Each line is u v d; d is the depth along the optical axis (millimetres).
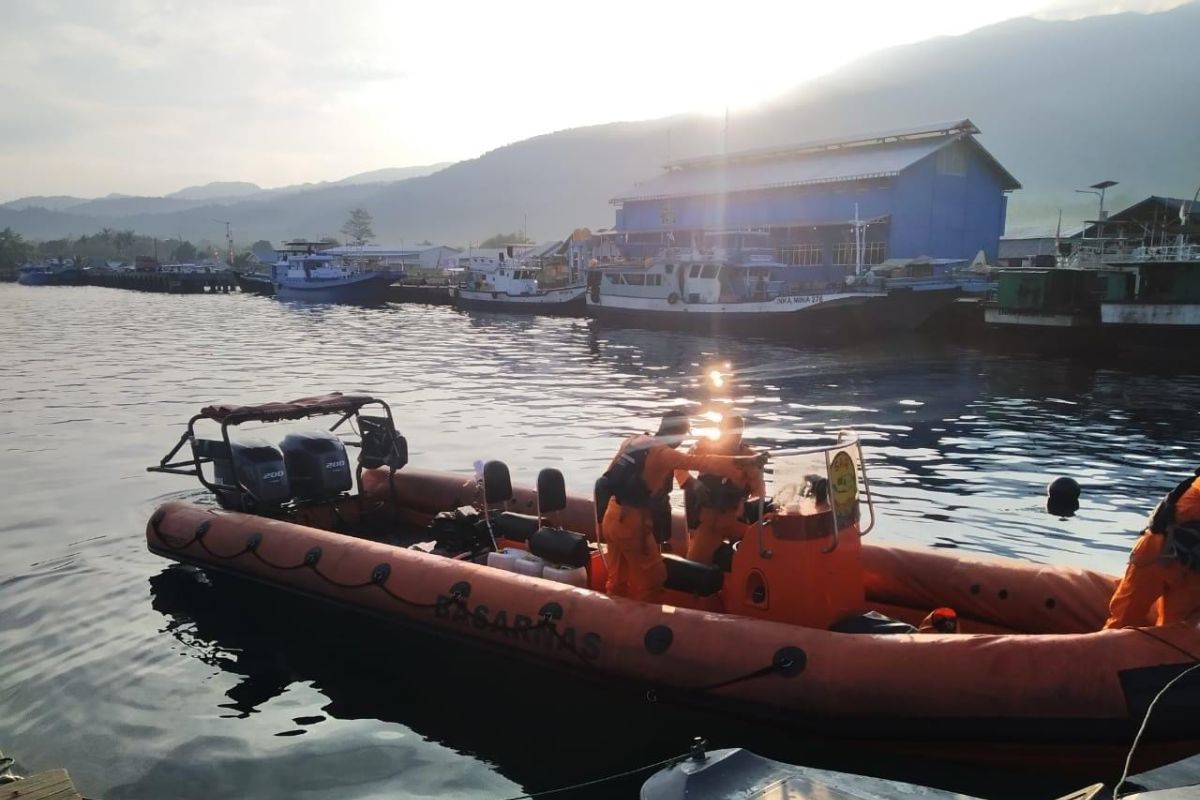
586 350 29594
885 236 39469
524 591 5996
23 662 6125
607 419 15328
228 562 7551
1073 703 4418
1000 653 4637
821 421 15023
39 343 31375
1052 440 13570
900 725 4688
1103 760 4438
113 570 7934
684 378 21391
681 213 48875
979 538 8609
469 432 14102
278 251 80688
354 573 6789
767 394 18312
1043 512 9516
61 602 7207
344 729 5266
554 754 4996
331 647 6465
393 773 4789
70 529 9086
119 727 5254
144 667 6082
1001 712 4500
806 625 5266
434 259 107000
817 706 4836
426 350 29438
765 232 42844
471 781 4711
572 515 8062
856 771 4809
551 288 56531
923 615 6191
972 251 39000
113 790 4605
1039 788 4602
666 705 5363
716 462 5539
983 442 13383
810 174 42562
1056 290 25938
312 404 8734
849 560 5398
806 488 5344
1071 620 5527
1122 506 9773
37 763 4859
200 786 4648
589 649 5566
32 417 15562
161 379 20953
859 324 31312
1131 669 4414
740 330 34906
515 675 6035
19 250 157000
